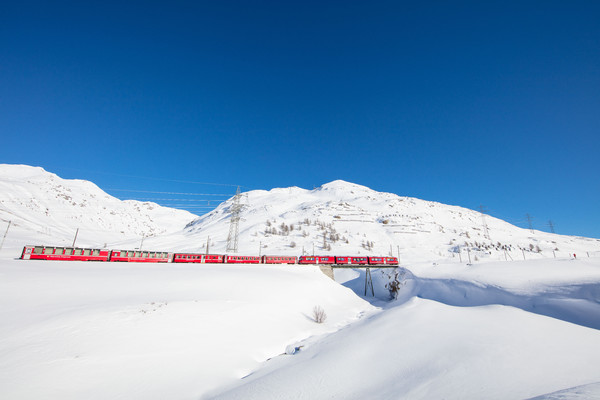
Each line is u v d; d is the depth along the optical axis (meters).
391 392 13.88
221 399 15.05
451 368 15.65
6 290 24.39
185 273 39.72
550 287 40.91
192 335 22.45
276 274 49.84
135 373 16.67
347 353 20.12
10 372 14.35
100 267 38.19
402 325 25.22
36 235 130.75
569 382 13.28
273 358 23.31
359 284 73.38
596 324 30.52
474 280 51.84
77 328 19.62
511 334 20.86
